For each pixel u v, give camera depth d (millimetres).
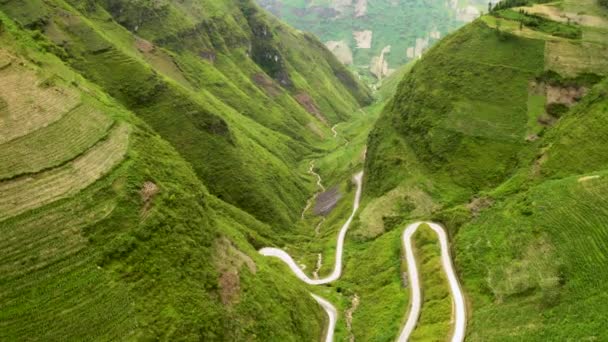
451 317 76438
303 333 79188
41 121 74750
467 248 91062
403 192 124125
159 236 67375
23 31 115875
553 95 124125
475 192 114250
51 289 56156
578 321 61062
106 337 54312
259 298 75500
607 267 65938
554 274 70938
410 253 100438
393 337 78188
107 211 65750
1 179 63906
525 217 86375
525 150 115812
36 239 59750
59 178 67750
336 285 103062
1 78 78250
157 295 60906
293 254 120312
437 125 131750
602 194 79250
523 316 68188
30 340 51875
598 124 102375
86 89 98625
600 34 134500
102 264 60281
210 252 74562
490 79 132625
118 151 76812
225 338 64250
